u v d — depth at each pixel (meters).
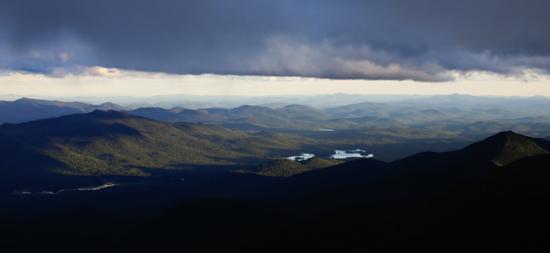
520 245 168.12
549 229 170.50
